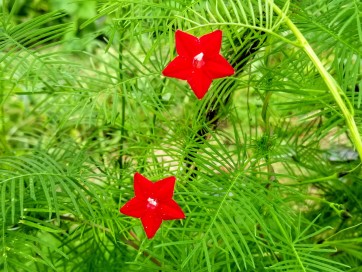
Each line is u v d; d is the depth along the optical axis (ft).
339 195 0.90
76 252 0.82
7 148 0.89
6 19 0.70
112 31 0.64
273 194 0.65
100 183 0.99
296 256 0.60
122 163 0.88
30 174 0.60
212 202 0.70
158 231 0.71
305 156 0.92
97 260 0.81
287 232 0.67
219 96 0.71
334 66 0.64
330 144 1.00
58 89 0.80
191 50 0.56
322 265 0.62
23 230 0.71
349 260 0.83
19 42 0.66
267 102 0.73
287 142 0.91
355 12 0.58
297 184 0.84
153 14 0.65
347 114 0.54
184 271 0.65
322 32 0.64
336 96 0.54
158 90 0.81
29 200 0.65
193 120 0.73
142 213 0.58
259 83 0.70
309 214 0.91
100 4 0.74
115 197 0.80
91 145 0.84
